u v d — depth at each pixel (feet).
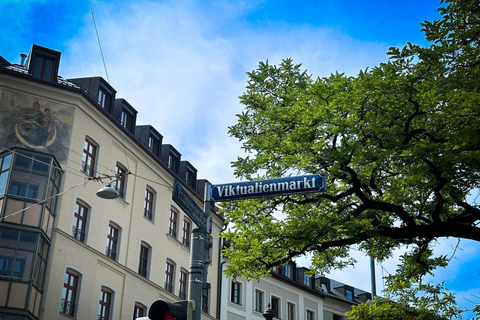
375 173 55.42
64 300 95.20
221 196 37.73
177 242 130.21
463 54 51.24
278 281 161.79
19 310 84.33
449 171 47.85
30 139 98.48
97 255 103.40
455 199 52.85
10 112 98.78
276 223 59.67
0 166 92.22
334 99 57.62
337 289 197.77
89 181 104.01
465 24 51.03
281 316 159.43
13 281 85.20
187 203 34.71
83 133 104.17
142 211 119.03
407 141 53.06
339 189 61.52
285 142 58.03
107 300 106.01
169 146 133.49
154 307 27.81
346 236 55.36
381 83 54.49
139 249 116.26
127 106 119.34
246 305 148.87
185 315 28.04
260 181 37.63
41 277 89.81
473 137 45.19
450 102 49.29
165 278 124.47
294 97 65.41
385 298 64.03
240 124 65.36
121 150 114.42
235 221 61.11
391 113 53.57
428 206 54.60
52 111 101.40
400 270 62.69
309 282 176.45
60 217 95.91
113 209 109.60
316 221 56.95
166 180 129.08
